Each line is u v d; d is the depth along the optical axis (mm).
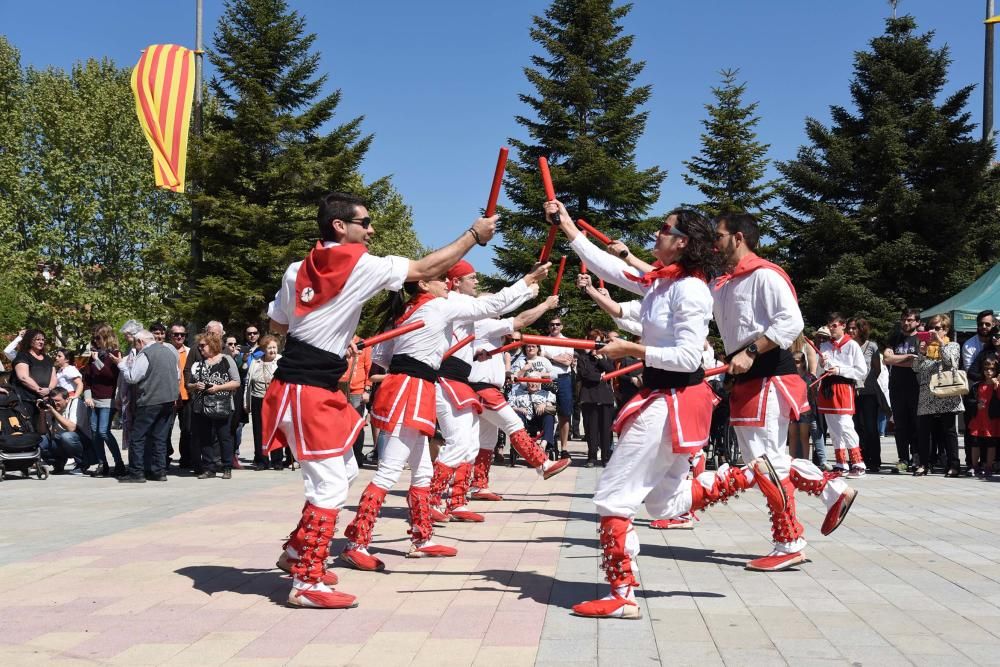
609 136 26922
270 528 6734
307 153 30500
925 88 32250
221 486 9828
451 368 6891
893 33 32938
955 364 10531
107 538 6277
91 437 11625
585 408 11977
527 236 26266
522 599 4555
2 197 38500
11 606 4375
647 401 4270
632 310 5703
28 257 37500
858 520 7219
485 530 6754
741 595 4645
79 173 38875
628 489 4266
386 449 5445
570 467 12156
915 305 30547
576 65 26891
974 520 7219
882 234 31141
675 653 3621
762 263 5312
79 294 37500
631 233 27531
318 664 3480
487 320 6836
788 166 31922
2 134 39188
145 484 10086
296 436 4457
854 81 32938
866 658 3559
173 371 10453
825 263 31250
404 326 5184
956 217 30031
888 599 4555
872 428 11469
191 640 3811
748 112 31859
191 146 27859
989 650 3664
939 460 11750
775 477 5129
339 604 4344
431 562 5520
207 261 29703
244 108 29281
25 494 9094
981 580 4984
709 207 31250
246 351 12594
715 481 5059
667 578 5062
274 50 31031
